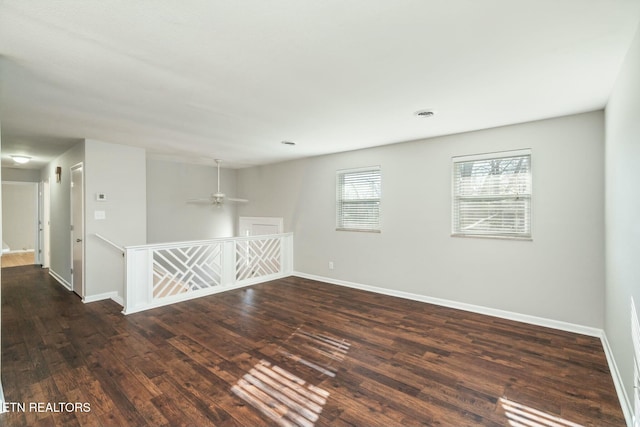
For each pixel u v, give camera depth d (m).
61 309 3.94
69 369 2.46
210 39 1.80
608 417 1.92
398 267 4.51
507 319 3.58
